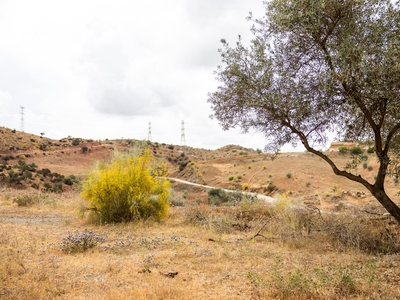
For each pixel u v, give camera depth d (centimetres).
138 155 1468
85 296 514
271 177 4575
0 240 896
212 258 773
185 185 5275
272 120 721
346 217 1063
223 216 1329
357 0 581
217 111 750
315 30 602
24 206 1758
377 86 552
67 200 2036
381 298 503
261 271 666
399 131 778
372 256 786
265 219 1324
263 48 686
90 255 802
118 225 1279
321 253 845
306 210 1223
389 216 1030
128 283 586
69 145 9969
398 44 549
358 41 615
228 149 12462
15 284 550
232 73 707
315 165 4772
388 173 730
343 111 680
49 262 711
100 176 1370
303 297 515
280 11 654
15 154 8088
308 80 682
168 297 510
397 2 604
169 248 889
